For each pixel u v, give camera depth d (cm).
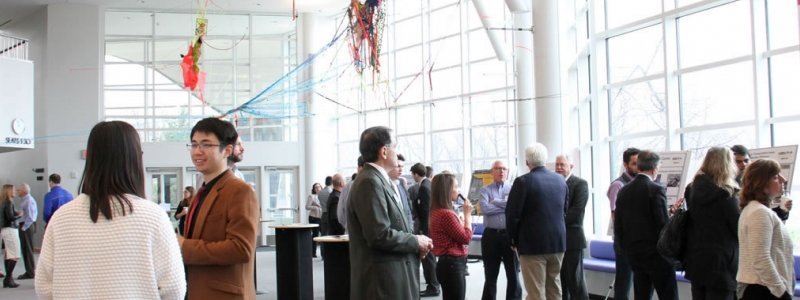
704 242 397
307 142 1780
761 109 722
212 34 1792
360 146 358
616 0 939
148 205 210
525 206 501
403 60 1628
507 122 1340
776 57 720
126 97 1742
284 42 1814
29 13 1728
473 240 1202
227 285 285
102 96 1702
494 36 1173
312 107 1764
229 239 283
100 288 200
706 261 395
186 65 1412
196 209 297
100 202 202
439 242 486
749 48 753
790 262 359
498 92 1368
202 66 1773
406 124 1619
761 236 354
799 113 697
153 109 1755
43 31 1678
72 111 1656
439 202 489
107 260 201
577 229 587
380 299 341
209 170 297
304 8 1733
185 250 277
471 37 1441
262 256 1392
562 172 611
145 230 205
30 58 1731
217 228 288
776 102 722
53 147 1641
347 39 1073
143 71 1755
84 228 203
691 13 824
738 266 387
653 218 461
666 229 420
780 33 714
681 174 665
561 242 503
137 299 203
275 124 1794
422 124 1567
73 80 1662
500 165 637
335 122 1817
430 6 1550
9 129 1116
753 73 728
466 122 1448
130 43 1755
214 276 285
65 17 1664
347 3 1686
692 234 405
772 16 722
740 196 374
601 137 949
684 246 412
